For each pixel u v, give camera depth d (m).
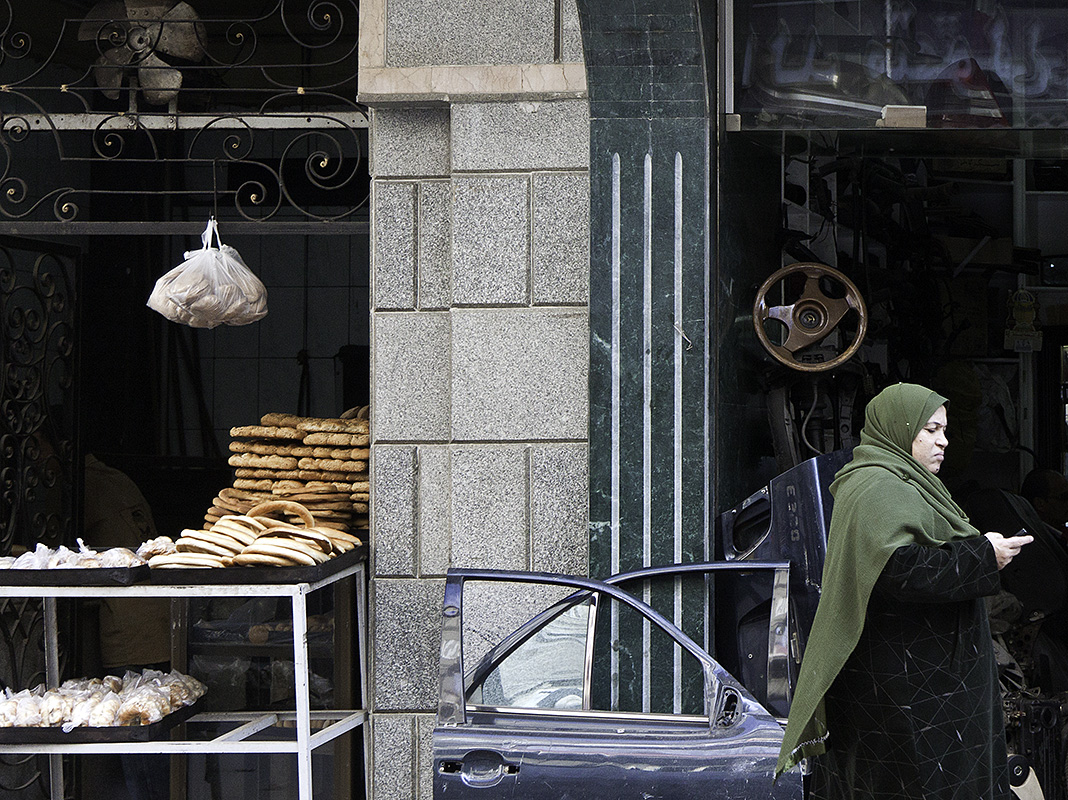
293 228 4.53
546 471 4.28
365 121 4.72
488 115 4.30
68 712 3.91
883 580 2.96
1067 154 4.73
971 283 6.75
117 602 5.36
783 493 3.79
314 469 4.58
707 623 3.99
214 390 6.09
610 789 3.10
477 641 4.27
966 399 6.41
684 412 4.06
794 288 5.08
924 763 3.05
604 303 4.11
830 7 4.27
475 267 4.32
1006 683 4.54
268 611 4.62
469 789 3.16
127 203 6.04
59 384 5.31
